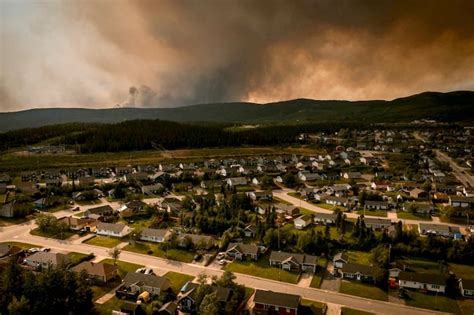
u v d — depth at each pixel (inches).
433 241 3909.9
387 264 3565.5
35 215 5457.7
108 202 6328.7
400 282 3221.0
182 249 4069.9
